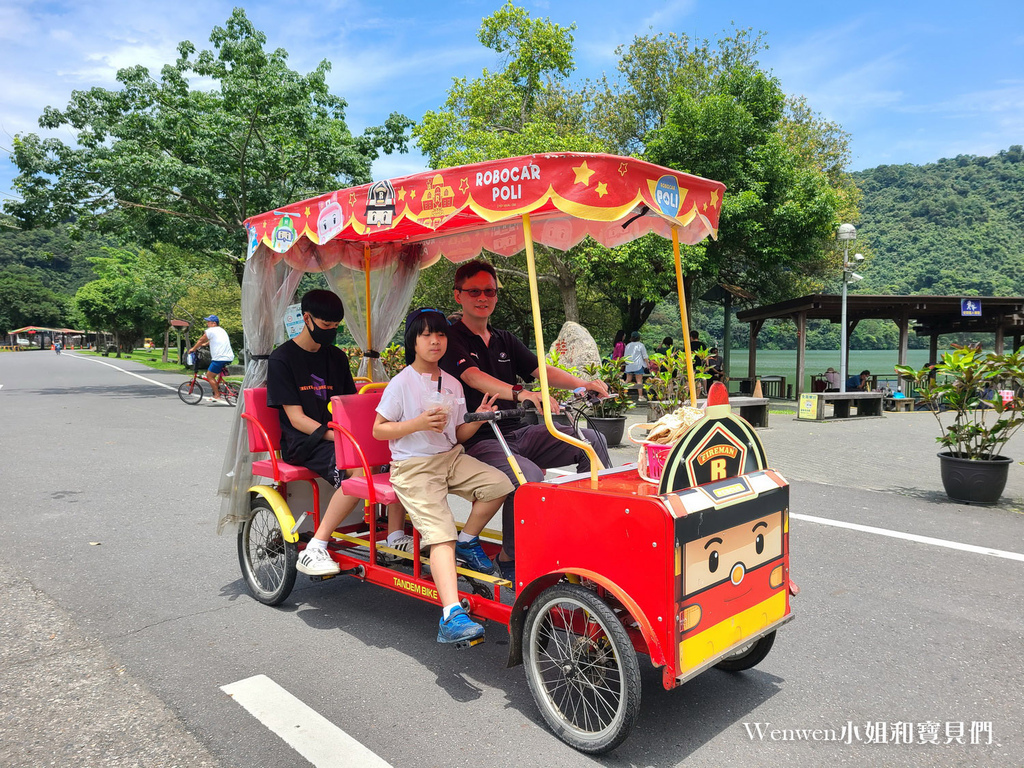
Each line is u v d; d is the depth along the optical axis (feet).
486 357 13.30
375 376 16.83
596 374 30.37
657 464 9.15
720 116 52.31
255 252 14.52
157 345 230.07
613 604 9.37
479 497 11.22
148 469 26.71
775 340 268.21
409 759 8.66
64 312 311.88
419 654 11.74
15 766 8.55
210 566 16.10
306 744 9.00
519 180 9.41
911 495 22.74
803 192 55.01
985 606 13.48
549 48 55.01
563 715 9.32
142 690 10.45
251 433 13.91
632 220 12.82
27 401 52.65
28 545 17.51
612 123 71.51
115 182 51.67
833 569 15.58
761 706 9.95
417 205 10.60
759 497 9.32
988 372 21.08
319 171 54.44
